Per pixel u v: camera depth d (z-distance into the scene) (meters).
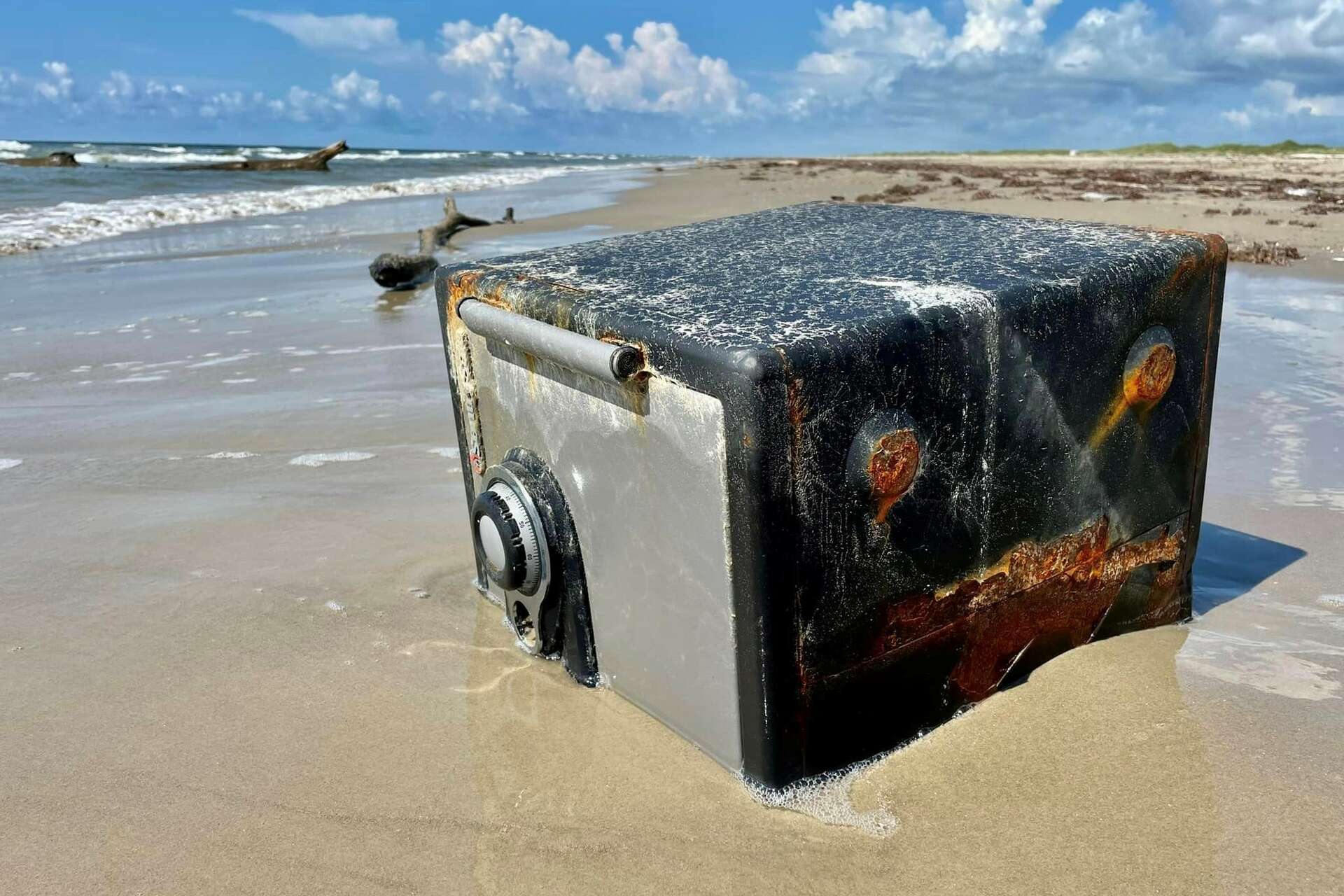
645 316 1.39
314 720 1.66
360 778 1.50
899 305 1.38
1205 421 1.78
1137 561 1.77
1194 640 1.82
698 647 1.45
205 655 1.90
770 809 1.39
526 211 14.12
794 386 1.23
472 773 1.50
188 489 2.94
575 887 1.26
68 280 7.80
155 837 1.38
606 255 1.87
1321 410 3.54
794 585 1.32
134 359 4.94
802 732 1.40
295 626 2.01
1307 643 1.83
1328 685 1.65
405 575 2.26
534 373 1.64
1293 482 2.83
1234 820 1.33
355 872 1.30
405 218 13.08
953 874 1.26
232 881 1.29
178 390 4.27
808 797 1.41
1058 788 1.41
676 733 1.57
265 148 61.38
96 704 1.73
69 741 1.62
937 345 1.36
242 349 5.11
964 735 1.54
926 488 1.41
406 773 1.51
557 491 1.68
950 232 1.93
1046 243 1.75
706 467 1.32
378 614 2.06
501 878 1.28
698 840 1.34
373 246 10.00
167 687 1.79
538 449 1.70
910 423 1.35
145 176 21.39
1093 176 19.31
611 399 1.47
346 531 2.55
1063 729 1.54
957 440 1.42
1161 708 1.58
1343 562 2.27
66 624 2.04
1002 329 1.42
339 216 13.66
